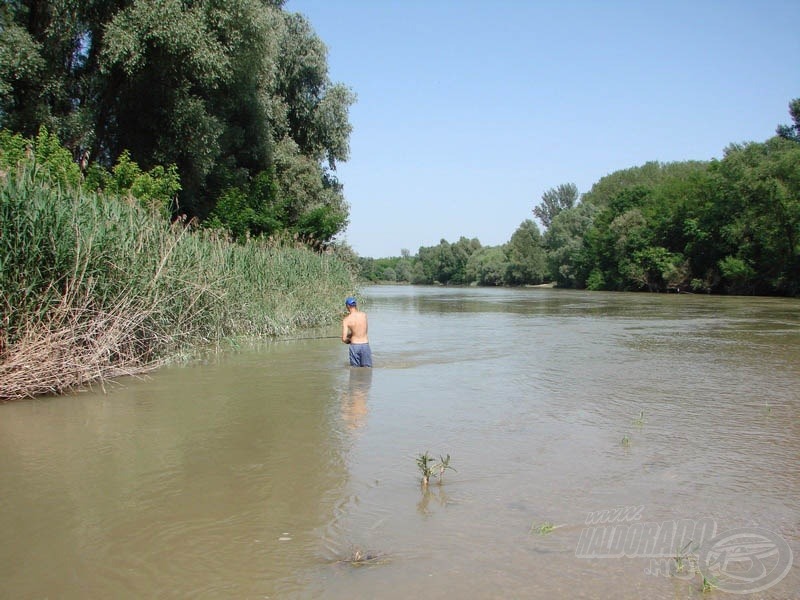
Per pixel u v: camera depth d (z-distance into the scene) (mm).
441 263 121125
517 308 34000
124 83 22641
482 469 5855
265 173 27484
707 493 5273
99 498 5156
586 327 21203
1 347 9016
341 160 37906
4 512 4871
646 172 92625
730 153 54156
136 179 17969
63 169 14836
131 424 7453
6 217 9219
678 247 61125
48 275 9727
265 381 10289
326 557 4156
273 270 18484
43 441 6730
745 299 43906
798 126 51750
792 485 5457
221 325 14969
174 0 20750
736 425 7477
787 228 46375
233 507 4969
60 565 4059
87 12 21422
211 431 7141
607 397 9117
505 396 9164
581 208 85125
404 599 3633
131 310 11211
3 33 19281
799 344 15945
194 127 22938
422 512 4863
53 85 20750
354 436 6949
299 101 35594
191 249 13945
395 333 18938
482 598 3643
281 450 6426
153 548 4289
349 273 26781
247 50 23766
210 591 3744
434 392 9438
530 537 4434
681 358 13258
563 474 5723
